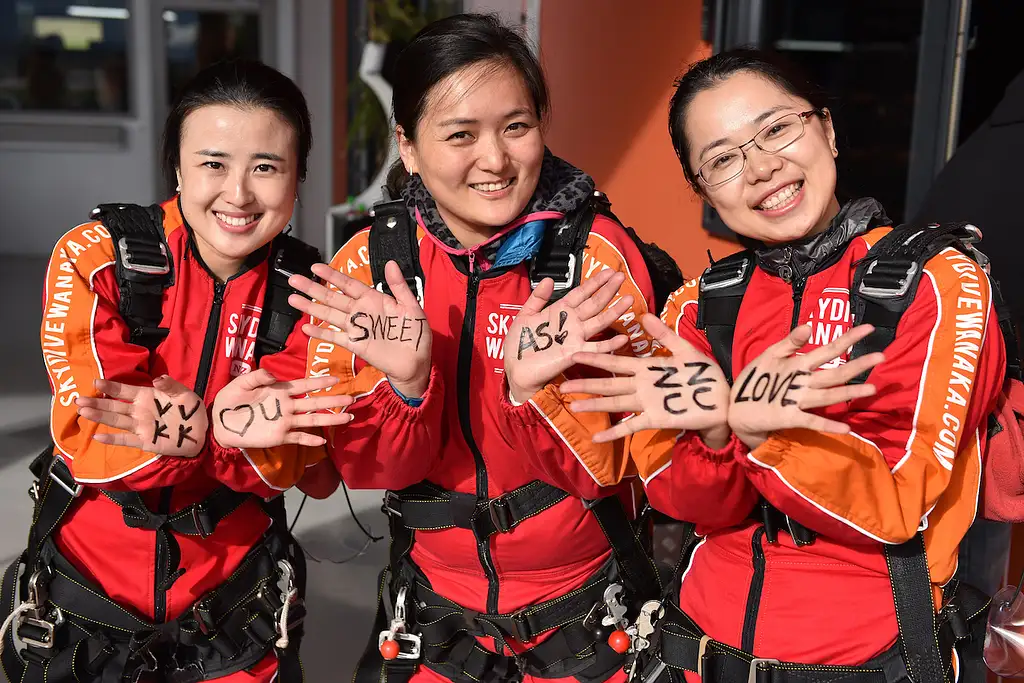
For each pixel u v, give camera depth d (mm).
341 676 3043
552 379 1685
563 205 1831
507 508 1862
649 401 1550
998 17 3070
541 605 1916
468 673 1985
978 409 1565
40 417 5559
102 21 11773
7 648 2082
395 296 1763
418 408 1767
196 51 11883
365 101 8703
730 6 4059
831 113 1752
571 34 6270
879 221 1725
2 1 11617
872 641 1565
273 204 1911
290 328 2037
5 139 11758
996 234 2459
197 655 2053
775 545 1636
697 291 1840
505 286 1872
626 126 5184
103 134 11867
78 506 2021
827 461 1446
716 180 1707
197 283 2006
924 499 1487
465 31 1753
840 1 5707
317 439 1767
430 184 1819
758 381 1470
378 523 4094
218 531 2049
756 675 1587
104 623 1985
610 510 1898
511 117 1753
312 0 11211
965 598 1672
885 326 1584
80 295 1899
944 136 3148
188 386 1986
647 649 1816
